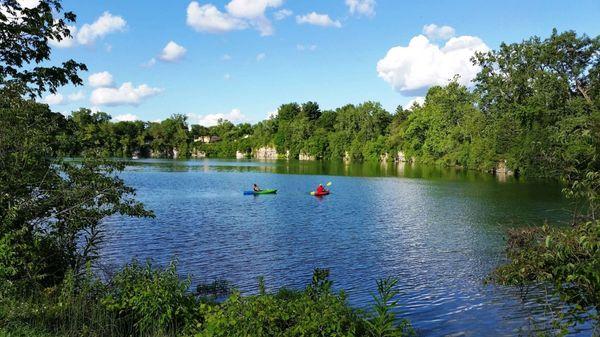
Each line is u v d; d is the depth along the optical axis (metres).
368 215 33.44
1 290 9.41
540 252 6.61
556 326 6.86
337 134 141.75
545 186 54.03
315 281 8.39
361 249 22.41
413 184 58.66
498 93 67.69
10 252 9.89
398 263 19.72
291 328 6.53
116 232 25.97
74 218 11.91
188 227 28.09
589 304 6.37
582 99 54.56
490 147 74.56
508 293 14.76
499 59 65.19
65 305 8.98
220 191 50.62
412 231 27.02
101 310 9.07
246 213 34.44
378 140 129.12
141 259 20.27
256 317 6.70
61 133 13.19
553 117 57.47
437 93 104.06
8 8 12.84
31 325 7.95
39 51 13.51
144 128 193.62
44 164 12.08
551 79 57.94
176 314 8.68
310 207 37.78
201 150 191.62
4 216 10.75
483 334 11.95
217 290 15.89
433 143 102.12
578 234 6.06
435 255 21.06
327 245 23.33
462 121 94.94
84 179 12.15
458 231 26.88
